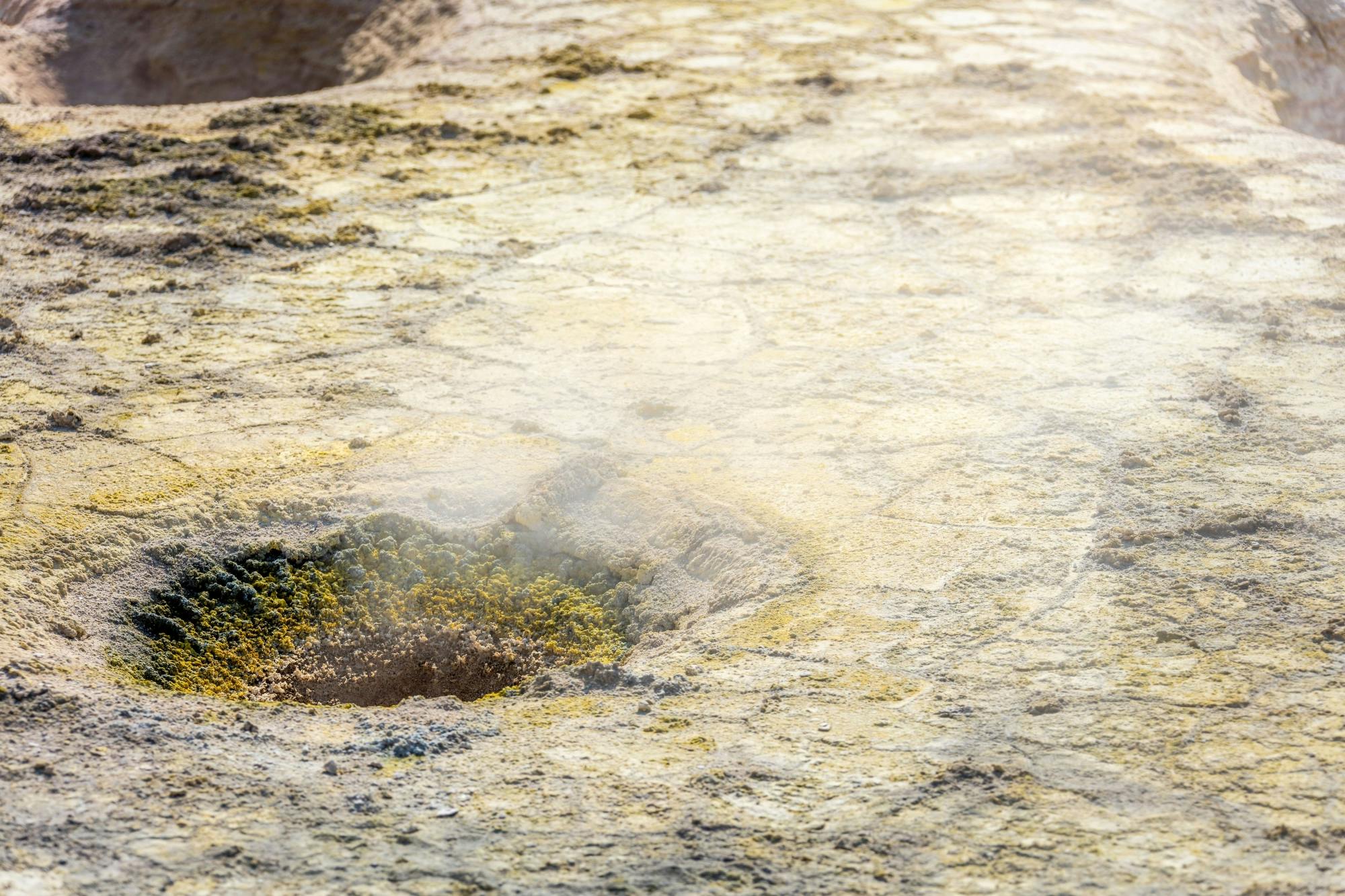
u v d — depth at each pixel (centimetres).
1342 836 255
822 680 340
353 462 490
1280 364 558
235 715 329
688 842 261
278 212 800
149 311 649
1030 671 336
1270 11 1413
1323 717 302
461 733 316
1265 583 376
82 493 457
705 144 948
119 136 939
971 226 768
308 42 1659
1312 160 884
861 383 554
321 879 247
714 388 555
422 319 638
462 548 454
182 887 244
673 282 686
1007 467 471
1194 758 287
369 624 429
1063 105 1025
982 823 266
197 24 1697
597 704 338
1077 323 616
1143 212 780
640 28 1327
